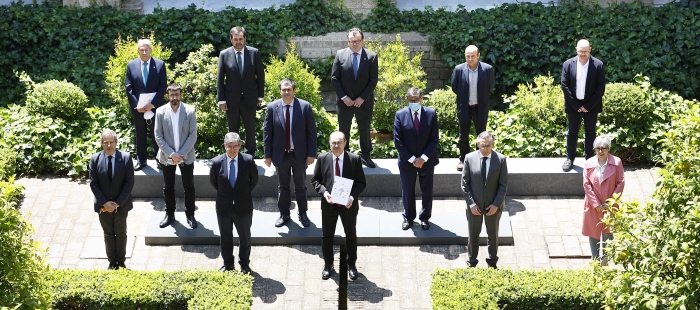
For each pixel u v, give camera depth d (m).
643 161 12.64
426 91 15.51
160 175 11.77
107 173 9.77
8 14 15.10
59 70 14.59
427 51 15.26
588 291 8.87
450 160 12.13
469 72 11.45
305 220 10.99
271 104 10.66
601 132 12.55
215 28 15.02
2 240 7.07
